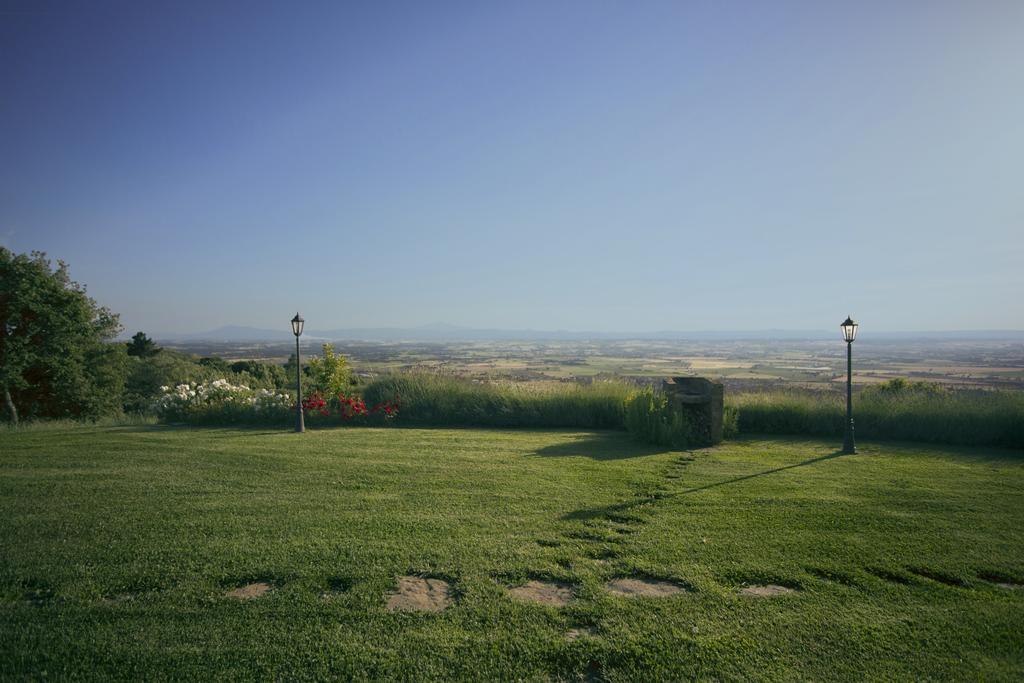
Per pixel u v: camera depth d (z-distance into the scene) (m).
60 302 21.61
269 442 10.36
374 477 7.35
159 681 2.88
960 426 11.31
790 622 3.55
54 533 4.96
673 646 3.25
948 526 5.52
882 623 3.56
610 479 7.44
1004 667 3.11
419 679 2.93
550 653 3.17
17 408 20.92
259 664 3.03
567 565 4.43
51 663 3.01
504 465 8.28
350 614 3.55
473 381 15.59
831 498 6.56
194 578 4.04
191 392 14.86
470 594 3.85
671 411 11.09
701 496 6.61
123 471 7.60
